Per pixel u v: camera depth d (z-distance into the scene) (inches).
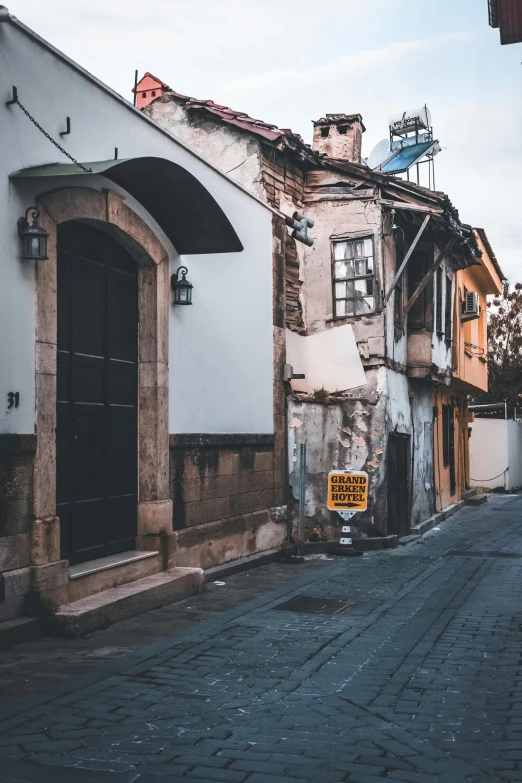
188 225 366.9
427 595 370.9
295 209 586.2
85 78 313.9
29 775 160.4
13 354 271.0
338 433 564.1
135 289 366.0
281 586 391.9
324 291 596.1
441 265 722.2
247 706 208.5
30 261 280.4
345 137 729.0
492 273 990.4
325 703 211.8
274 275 513.0
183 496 391.5
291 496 530.6
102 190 323.0
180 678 232.4
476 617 320.5
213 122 554.3
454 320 826.2
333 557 507.2
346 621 314.5
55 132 296.2
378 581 410.6
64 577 291.1
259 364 485.7
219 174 435.2
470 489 1028.5
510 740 183.9
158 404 364.5
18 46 275.7
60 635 276.1
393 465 604.1
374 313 583.5
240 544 453.4
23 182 277.6
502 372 1545.3
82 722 191.9
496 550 539.5
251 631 293.9
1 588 262.7
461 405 992.2
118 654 257.3
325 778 161.2
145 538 360.2
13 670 235.1
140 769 164.2
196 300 407.5
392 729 191.8
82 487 322.3
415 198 583.2
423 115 714.2
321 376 587.8
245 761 169.5
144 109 575.5
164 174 321.4
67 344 313.4
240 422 457.4
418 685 229.0
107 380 341.1
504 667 247.3
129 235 343.3
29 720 192.4
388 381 588.4
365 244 588.1
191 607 336.5
